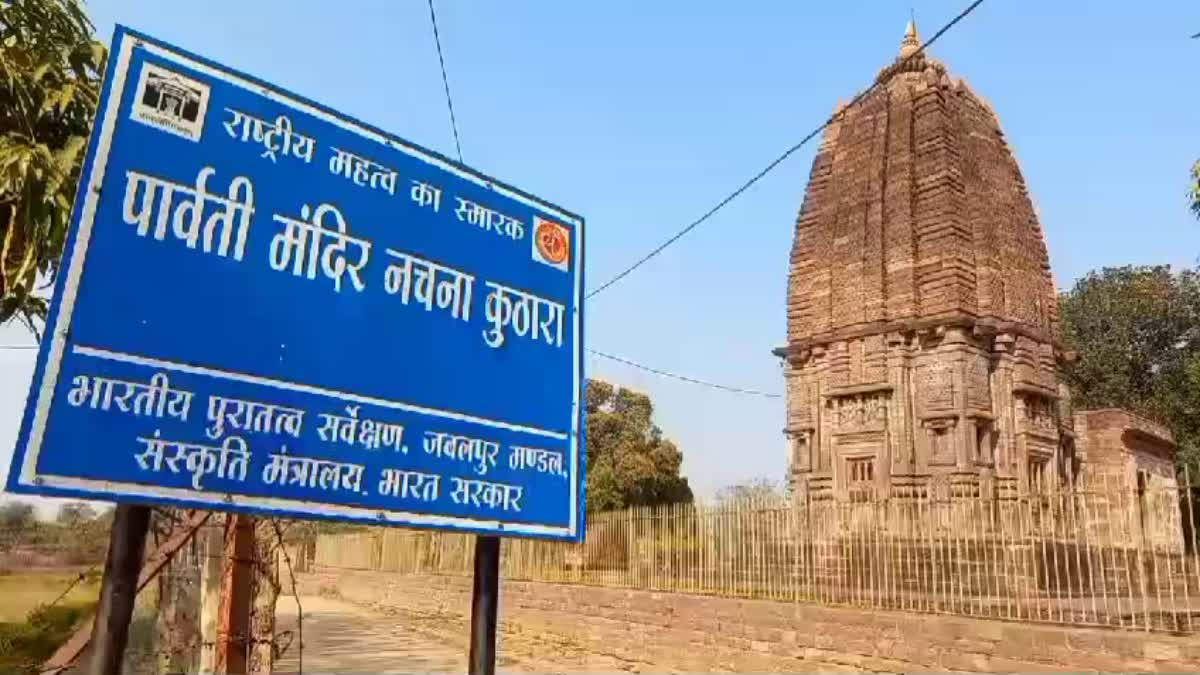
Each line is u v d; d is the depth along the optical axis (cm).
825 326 2480
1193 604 1164
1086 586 1342
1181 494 1278
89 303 385
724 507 1711
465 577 2600
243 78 462
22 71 750
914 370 2289
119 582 371
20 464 352
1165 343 4559
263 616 1094
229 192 443
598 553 2022
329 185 486
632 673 1727
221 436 412
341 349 468
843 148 2614
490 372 538
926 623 1255
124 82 417
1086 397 4622
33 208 696
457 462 507
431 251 527
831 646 1383
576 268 612
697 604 1644
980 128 2558
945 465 2156
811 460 2430
